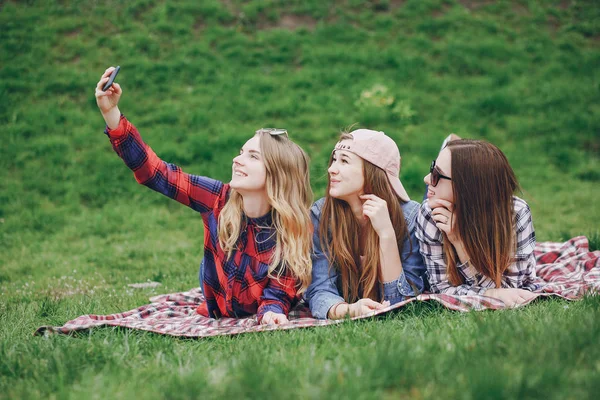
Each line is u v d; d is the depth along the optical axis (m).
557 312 3.35
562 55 13.64
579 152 11.42
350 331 3.24
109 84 3.76
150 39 12.91
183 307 4.56
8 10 13.17
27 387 2.68
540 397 2.22
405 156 10.89
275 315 3.81
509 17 14.63
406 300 3.64
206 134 10.95
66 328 3.53
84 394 2.48
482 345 2.70
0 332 3.98
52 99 11.57
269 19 13.93
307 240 4.02
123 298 5.38
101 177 10.12
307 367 2.59
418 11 14.45
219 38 13.33
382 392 2.36
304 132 11.26
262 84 12.29
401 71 12.77
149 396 2.42
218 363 2.85
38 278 6.71
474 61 13.25
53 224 9.00
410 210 4.21
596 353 2.56
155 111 11.55
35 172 10.12
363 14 14.23
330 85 12.45
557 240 7.31
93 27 13.15
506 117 12.16
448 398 2.26
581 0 15.14
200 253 7.79
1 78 11.77
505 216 3.89
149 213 9.47
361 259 4.13
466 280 4.07
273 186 3.94
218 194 4.16
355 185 4.01
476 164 3.83
